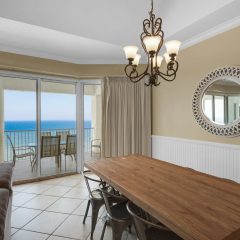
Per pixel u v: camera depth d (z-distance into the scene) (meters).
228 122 2.82
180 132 3.65
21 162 4.54
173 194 1.49
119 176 1.95
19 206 2.92
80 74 4.38
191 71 3.39
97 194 2.36
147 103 4.35
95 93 4.99
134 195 1.47
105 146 4.35
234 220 1.11
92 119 5.07
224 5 2.30
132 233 2.24
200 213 1.19
